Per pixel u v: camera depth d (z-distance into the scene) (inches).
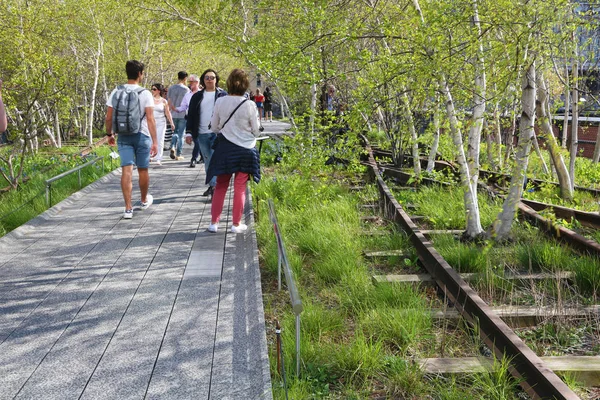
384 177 521.3
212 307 204.4
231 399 146.9
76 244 283.0
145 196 361.1
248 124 292.2
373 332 194.4
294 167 410.6
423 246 274.7
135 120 322.3
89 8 823.7
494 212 320.5
